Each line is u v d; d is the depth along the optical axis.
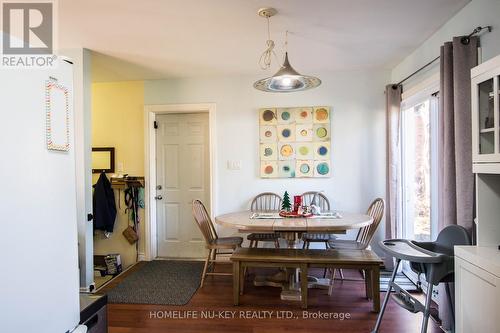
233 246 3.17
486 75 1.60
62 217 1.07
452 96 2.15
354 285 3.08
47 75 1.00
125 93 4.09
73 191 1.13
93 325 1.31
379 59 3.39
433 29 2.62
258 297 2.84
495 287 1.40
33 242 0.93
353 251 2.81
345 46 2.98
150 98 4.05
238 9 2.23
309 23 2.48
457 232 1.95
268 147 3.89
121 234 4.06
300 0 2.12
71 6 2.15
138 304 2.73
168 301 2.78
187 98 4.00
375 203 3.31
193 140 4.12
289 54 3.20
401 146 3.51
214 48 3.00
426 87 2.81
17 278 0.87
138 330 2.30
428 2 2.16
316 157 3.83
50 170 1.01
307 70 3.76
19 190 0.88
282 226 2.58
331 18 2.39
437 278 1.82
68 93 1.11
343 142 3.81
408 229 3.49
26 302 0.90
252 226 2.61
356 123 3.79
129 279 3.33
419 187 3.29
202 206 3.40
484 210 1.73
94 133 4.13
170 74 3.83
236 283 2.68
